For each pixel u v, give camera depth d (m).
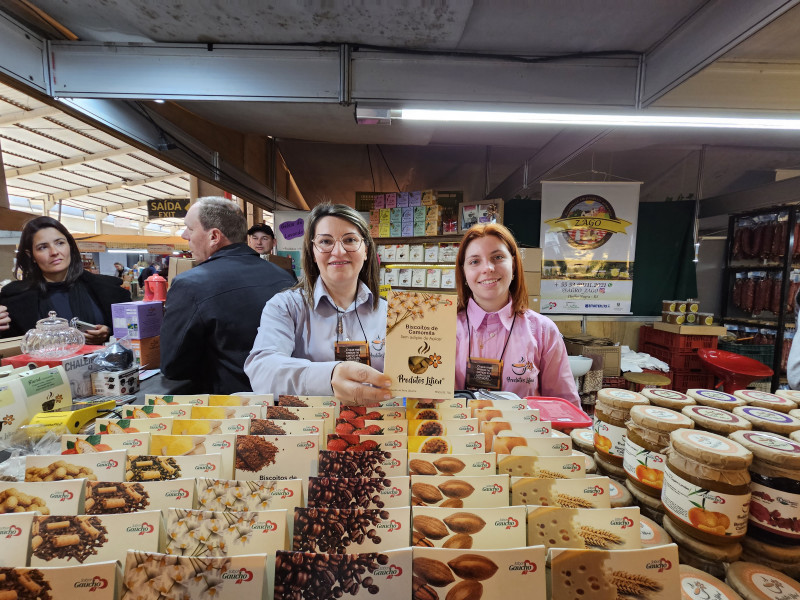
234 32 1.51
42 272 1.98
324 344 1.38
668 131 3.42
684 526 0.60
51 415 0.88
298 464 0.67
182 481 0.58
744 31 1.14
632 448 0.72
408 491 0.60
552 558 0.49
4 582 0.43
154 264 7.24
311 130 3.37
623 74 1.58
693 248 3.84
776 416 0.71
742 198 3.35
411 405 0.82
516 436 0.72
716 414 0.72
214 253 1.80
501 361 1.37
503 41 1.52
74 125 6.34
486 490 0.59
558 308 3.82
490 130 3.70
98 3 1.37
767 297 3.22
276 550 0.51
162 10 1.39
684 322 3.36
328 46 1.57
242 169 3.47
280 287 1.79
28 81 1.48
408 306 0.80
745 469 0.57
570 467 0.65
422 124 3.21
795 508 0.54
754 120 1.55
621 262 3.75
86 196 12.59
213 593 0.45
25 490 0.55
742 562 0.56
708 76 1.49
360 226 1.29
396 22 1.42
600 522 0.54
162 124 2.34
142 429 0.74
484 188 4.54
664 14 1.34
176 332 1.55
